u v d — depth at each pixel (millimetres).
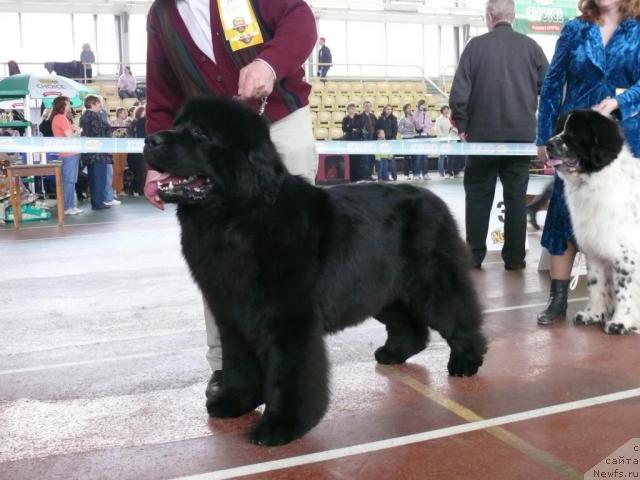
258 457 3125
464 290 4070
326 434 3367
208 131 2967
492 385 4020
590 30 5117
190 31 3590
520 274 7352
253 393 3625
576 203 5023
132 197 17594
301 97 3766
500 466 2996
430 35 28594
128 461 3125
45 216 12977
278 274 3154
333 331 3537
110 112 20812
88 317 5883
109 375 4387
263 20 3543
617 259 4992
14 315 5988
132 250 9312
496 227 8875
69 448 3287
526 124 7355
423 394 3904
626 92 4914
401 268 3893
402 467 3006
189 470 3018
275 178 3074
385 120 20281
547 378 4117
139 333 5371
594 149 4770
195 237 3195
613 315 5156
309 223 3289
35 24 24219
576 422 3459
